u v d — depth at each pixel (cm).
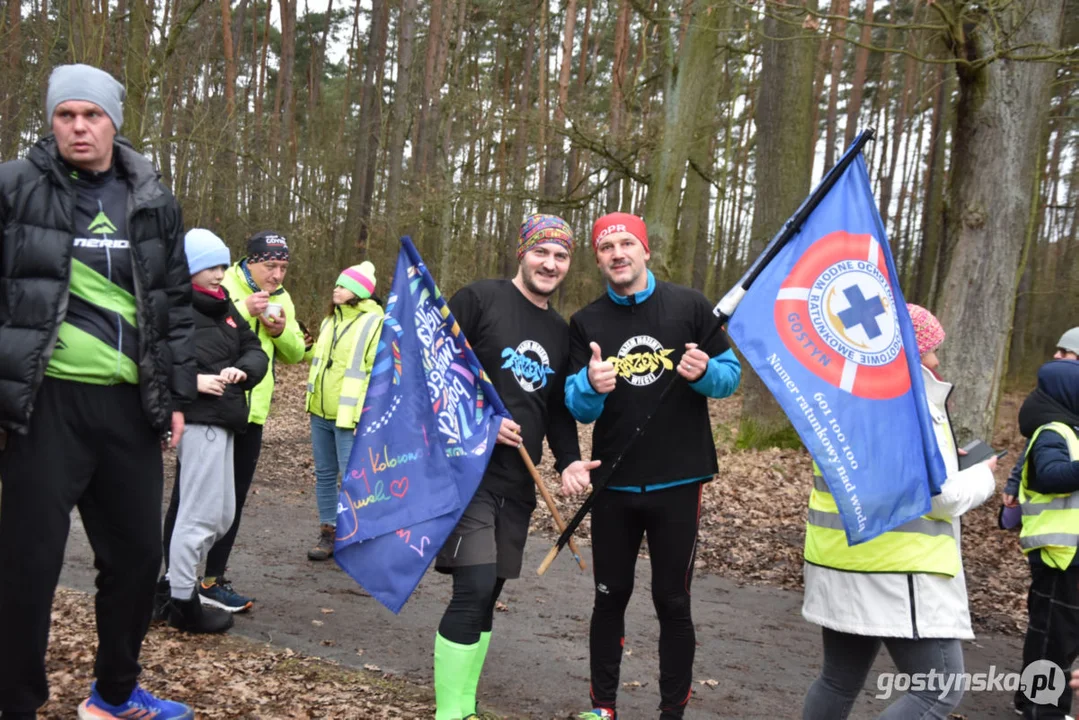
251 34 3066
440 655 321
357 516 329
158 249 285
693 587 623
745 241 2877
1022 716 414
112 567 286
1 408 255
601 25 2462
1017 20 848
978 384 912
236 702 334
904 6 1770
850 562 285
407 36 2344
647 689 416
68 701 314
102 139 270
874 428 291
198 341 418
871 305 303
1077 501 383
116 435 277
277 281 519
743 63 1722
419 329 340
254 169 2111
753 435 1188
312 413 618
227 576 555
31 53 1489
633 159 1400
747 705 407
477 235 2139
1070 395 389
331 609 500
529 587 583
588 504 339
